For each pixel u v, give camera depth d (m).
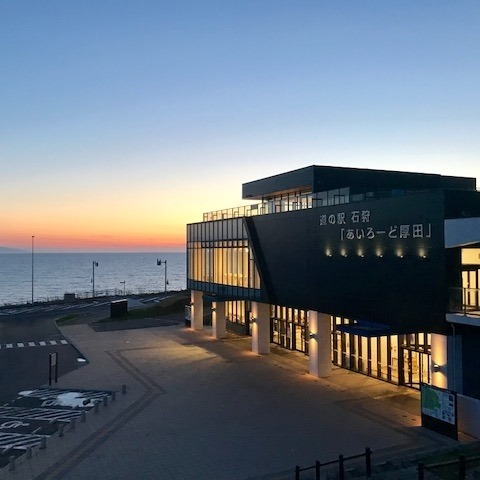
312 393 27.80
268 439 21.11
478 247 22.91
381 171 39.22
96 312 67.62
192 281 49.88
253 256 37.75
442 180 41.56
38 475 17.88
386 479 16.42
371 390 28.11
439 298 22.27
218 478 17.52
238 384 29.97
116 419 23.92
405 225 24.17
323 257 30.17
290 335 40.12
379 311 25.78
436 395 21.44
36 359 38.88
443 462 17.34
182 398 27.27
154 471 18.14
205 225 46.31
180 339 45.69
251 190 44.44
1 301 139.88
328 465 18.38
